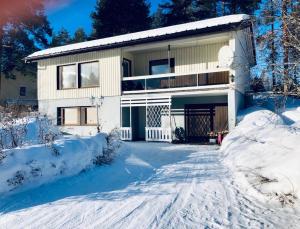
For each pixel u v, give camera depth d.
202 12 35.00
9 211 5.23
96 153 8.74
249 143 9.20
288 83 6.69
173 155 11.27
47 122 11.88
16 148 6.82
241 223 4.52
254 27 7.52
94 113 18.66
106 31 35.88
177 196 5.92
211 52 16.94
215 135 15.74
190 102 17.44
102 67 18.14
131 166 8.95
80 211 5.16
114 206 5.40
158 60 18.62
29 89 35.31
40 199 5.88
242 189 6.27
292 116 13.86
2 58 32.47
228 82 15.15
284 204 5.25
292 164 5.70
